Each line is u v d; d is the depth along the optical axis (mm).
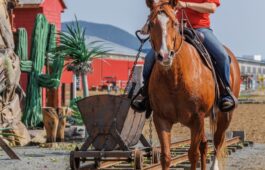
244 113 35844
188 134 23188
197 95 9047
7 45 19156
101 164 12562
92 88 65125
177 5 9172
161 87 8953
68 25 19188
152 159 12883
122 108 11578
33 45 21656
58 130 18562
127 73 71375
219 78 10070
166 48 8305
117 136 11578
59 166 13727
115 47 74250
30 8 27734
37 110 21766
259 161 15078
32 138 19156
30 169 13242
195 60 9250
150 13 8680
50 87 21625
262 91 81438
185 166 13141
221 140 11422
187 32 9656
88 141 11703
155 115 9227
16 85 18875
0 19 18938
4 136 18094
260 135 23078
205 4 9938
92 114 11688
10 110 18531
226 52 10391
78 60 19000
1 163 14203
